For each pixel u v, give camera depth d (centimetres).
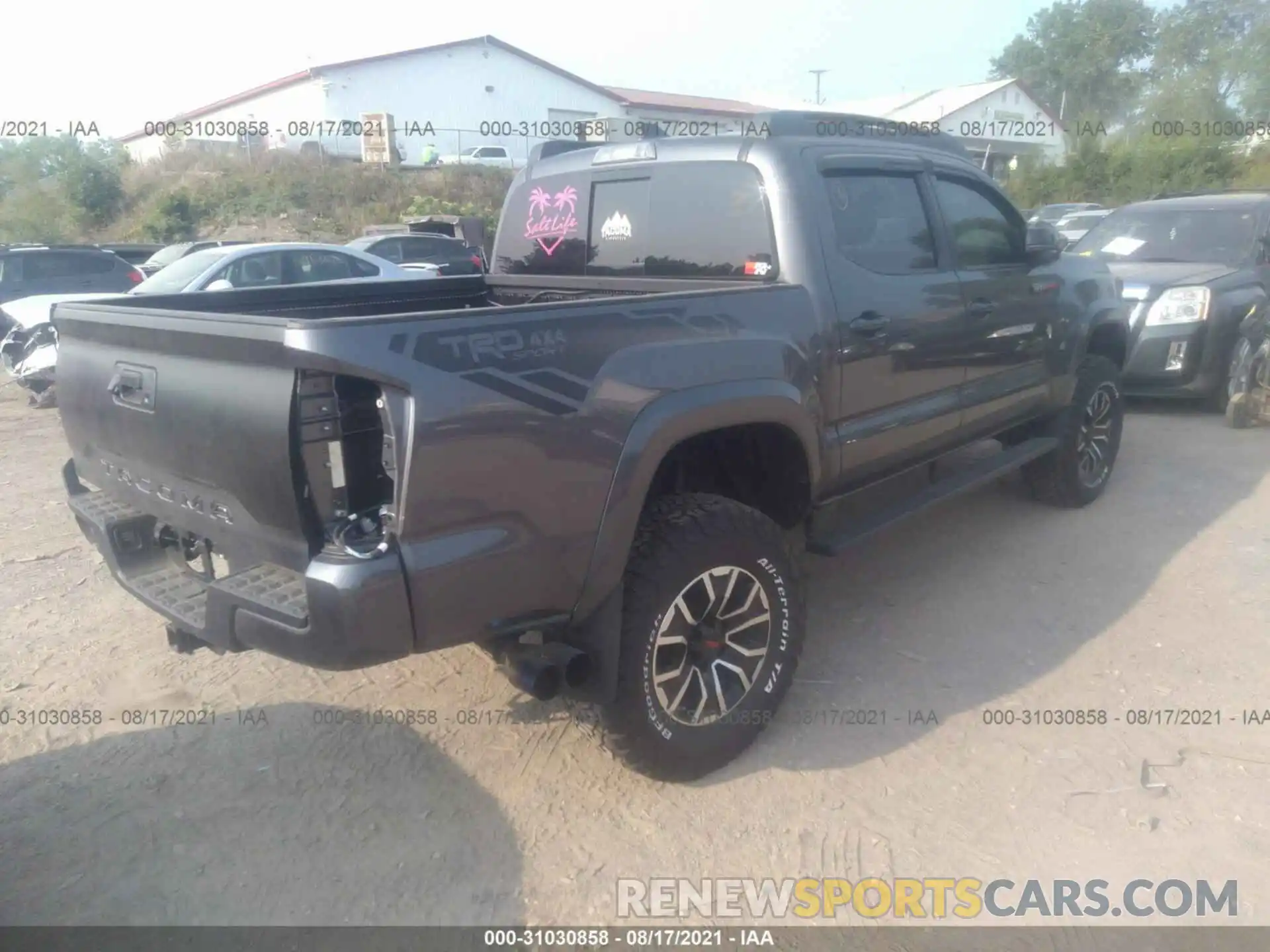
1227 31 3806
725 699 322
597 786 319
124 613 448
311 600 233
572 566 269
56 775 326
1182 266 820
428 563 238
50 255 1323
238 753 338
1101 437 570
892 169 398
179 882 277
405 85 3528
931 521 552
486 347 246
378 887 274
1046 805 306
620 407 275
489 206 2944
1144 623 423
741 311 318
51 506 610
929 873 279
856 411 372
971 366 434
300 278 1052
